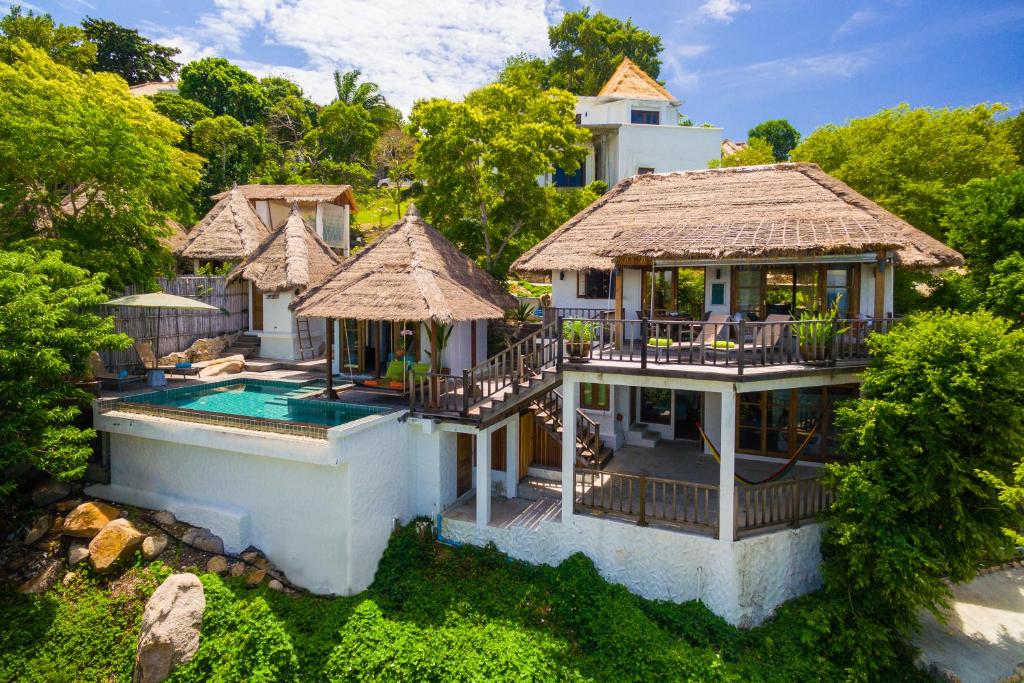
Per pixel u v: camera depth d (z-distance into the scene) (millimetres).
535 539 13383
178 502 14117
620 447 17312
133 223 17266
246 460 13430
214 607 11844
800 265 15102
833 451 15086
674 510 12422
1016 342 10625
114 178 16516
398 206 46188
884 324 12891
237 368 21375
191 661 10938
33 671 10891
